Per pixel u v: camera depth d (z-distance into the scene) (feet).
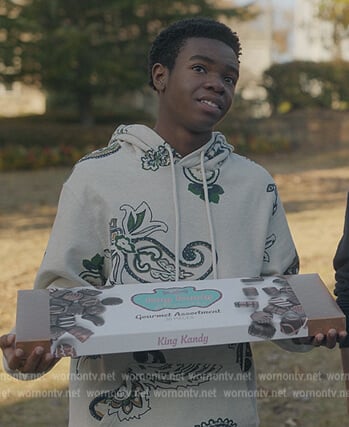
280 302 5.88
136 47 54.80
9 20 49.96
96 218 6.50
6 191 37.65
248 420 6.51
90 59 52.47
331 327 5.75
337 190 37.88
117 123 60.90
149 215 6.47
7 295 18.92
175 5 54.90
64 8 52.70
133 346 5.53
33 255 23.45
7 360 5.63
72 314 5.65
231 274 6.46
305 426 12.35
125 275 6.37
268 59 90.89
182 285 6.05
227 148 6.88
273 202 6.83
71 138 53.83
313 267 21.48
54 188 38.75
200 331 5.59
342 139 58.23
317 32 73.72
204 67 6.46
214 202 6.59
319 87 64.18
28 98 72.02
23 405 12.99
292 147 58.18
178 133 6.63
